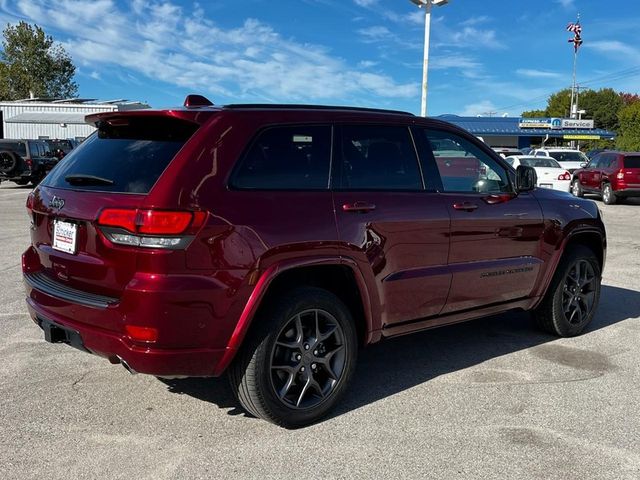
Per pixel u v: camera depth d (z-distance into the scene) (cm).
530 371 468
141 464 320
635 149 4388
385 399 411
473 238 452
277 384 358
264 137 358
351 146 397
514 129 6419
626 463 328
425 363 485
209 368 329
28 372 445
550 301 541
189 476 309
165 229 308
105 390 415
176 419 374
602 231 573
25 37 7394
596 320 619
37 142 2497
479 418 382
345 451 337
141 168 335
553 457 333
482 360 493
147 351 312
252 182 344
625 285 780
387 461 327
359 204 382
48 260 374
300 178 366
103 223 322
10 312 598
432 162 442
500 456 334
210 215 320
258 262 334
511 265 484
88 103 4525
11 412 379
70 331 344
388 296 401
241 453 333
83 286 343
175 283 310
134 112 356
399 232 401
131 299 310
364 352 512
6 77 7325
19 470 311
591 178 2153
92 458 324
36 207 387
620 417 385
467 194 456
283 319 351
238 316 330
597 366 480
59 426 361
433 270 427
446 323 452
